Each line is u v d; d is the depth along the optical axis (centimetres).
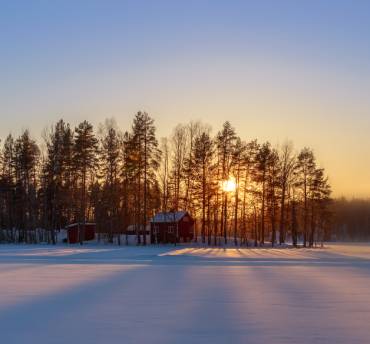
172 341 909
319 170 6925
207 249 5212
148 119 6284
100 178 6981
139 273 2094
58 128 7288
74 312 1185
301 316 1132
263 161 6731
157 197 6656
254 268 2367
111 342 905
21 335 963
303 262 2834
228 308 1231
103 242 6969
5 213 7944
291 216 7494
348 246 7744
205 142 6512
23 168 7500
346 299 1378
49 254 3681
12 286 1652
